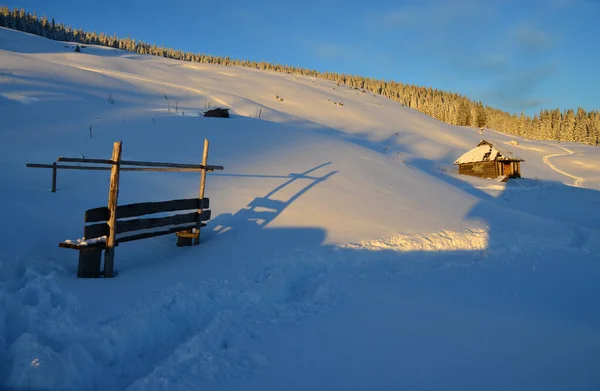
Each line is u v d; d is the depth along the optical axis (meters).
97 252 6.57
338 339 5.05
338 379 4.05
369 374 4.16
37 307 4.77
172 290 5.91
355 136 59.91
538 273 8.81
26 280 5.73
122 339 4.59
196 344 4.59
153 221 7.79
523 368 4.31
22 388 3.45
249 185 13.85
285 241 9.42
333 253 8.96
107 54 109.75
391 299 6.69
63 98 32.72
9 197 9.12
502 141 87.38
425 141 68.62
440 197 15.80
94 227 6.46
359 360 4.47
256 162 17.14
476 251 10.58
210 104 53.47
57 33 140.88
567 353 4.71
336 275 7.92
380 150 51.56
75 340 4.36
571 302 6.82
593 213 26.08
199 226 9.06
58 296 5.24
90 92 43.25
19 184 10.70
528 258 10.20
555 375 4.16
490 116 144.12
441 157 57.84
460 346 4.86
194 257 8.00
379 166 18.97
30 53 82.06
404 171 19.27
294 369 4.26
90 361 4.03
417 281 7.82
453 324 5.60
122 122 22.81
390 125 79.06
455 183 35.34
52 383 3.55
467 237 11.41
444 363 4.41
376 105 98.81
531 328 5.52
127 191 11.55
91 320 4.74
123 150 16.97
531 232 12.48
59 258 7.05
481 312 6.14
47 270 6.23
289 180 14.90
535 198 31.48
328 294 6.88
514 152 72.31
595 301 6.89
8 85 33.25
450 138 78.06
